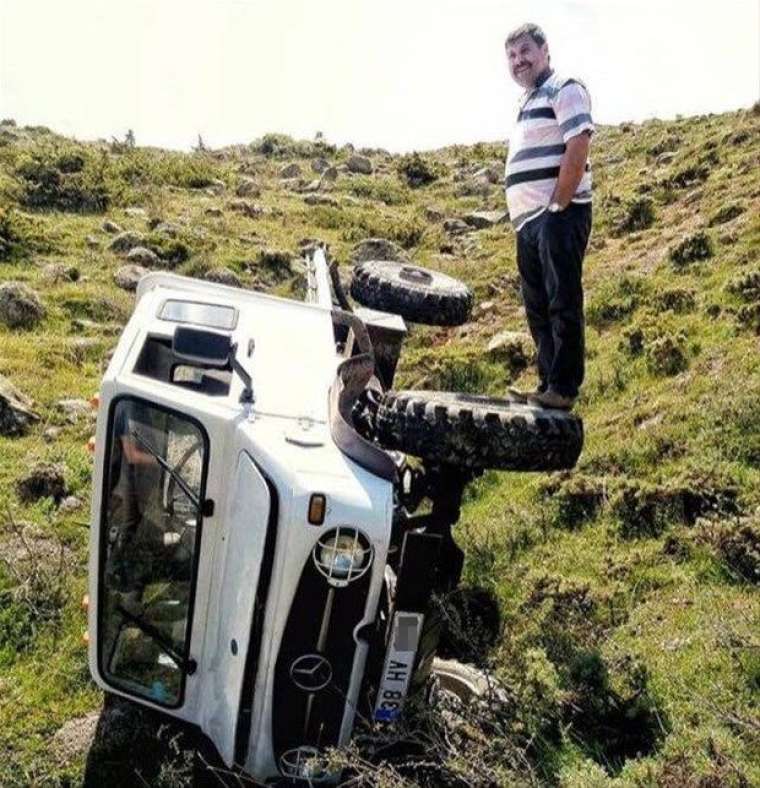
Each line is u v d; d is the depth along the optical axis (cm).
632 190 1962
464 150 3709
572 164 487
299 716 473
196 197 2492
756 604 602
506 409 498
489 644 641
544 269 522
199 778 532
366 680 486
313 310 627
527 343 1198
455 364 1174
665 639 595
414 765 461
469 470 493
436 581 538
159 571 514
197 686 513
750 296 1086
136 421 495
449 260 1919
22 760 579
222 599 489
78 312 1525
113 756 572
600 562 711
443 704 529
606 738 524
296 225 2267
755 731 474
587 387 1041
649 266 1385
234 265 1806
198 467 489
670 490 749
